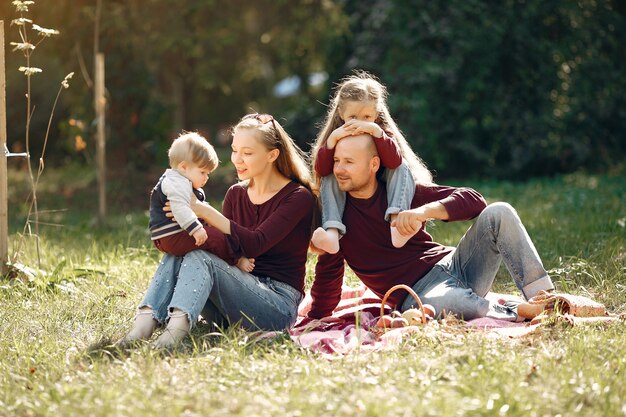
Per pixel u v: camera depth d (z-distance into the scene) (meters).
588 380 3.72
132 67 14.59
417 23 14.48
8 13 13.02
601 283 5.98
